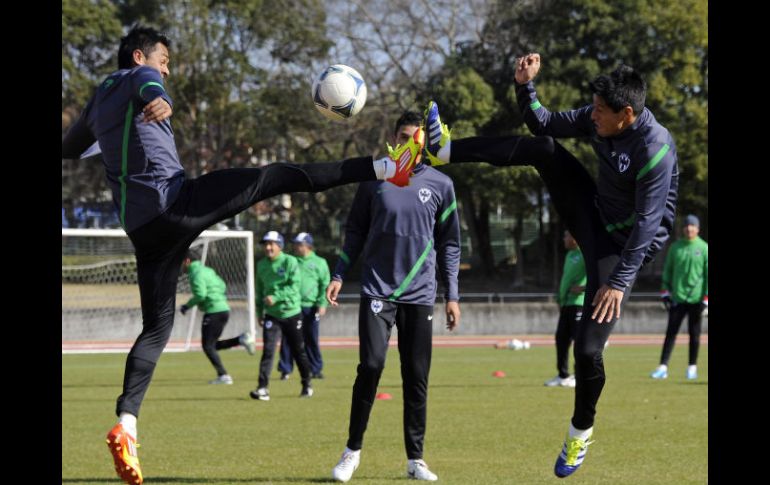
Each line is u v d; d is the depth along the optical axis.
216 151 48.69
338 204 49.53
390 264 8.96
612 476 8.92
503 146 7.74
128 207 7.11
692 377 19.11
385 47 48.59
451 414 13.59
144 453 10.43
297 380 19.94
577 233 7.98
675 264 19.12
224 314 19.11
